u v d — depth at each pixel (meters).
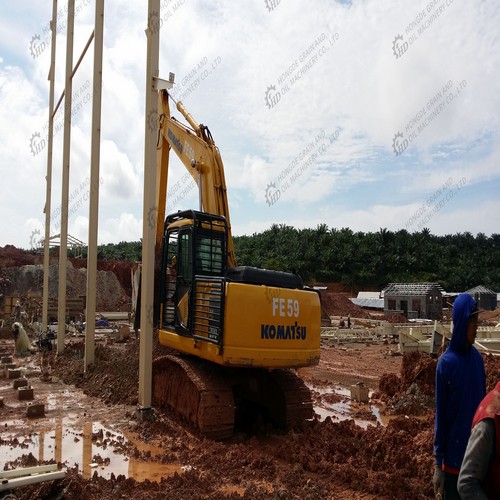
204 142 9.80
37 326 22.39
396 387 11.60
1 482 4.66
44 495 5.32
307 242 83.75
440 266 80.56
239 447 7.26
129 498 5.43
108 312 38.78
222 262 8.88
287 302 7.95
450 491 3.56
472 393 3.62
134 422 8.73
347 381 13.99
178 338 8.84
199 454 7.09
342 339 25.52
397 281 76.94
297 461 6.77
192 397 8.27
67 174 15.83
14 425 8.65
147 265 8.90
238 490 5.85
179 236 9.17
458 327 3.70
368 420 9.58
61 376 13.33
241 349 7.43
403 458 6.39
